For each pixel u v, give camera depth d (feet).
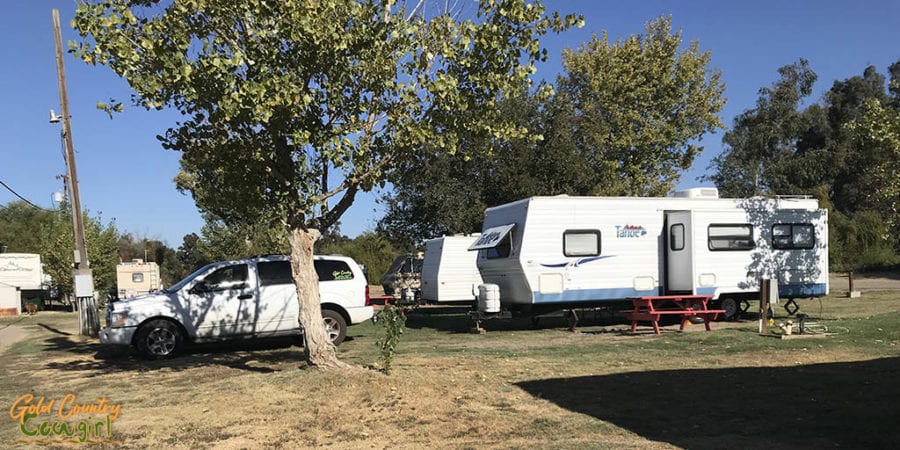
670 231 50.39
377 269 131.13
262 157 26.89
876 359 30.76
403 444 19.11
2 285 95.09
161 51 23.93
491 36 26.16
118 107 25.05
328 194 26.99
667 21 96.37
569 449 18.33
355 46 25.96
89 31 23.53
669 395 24.52
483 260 52.75
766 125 165.78
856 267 126.62
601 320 51.49
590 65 95.76
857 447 17.62
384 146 27.63
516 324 53.57
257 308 39.50
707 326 44.32
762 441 18.48
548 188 75.97
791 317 52.95
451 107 26.73
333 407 22.65
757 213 51.16
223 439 19.81
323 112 27.40
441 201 76.48
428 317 62.85
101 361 38.01
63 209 108.58
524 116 75.61
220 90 23.97
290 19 24.26
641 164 95.76
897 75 189.67
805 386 25.17
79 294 53.21
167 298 38.47
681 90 95.66
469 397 24.36
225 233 77.41
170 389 27.66
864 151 48.78
